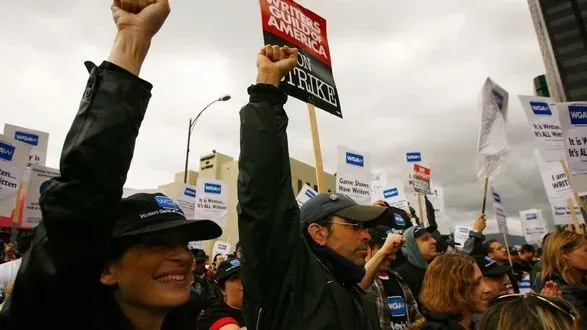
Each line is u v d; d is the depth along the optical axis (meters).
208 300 5.18
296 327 1.84
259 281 1.89
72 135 1.29
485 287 2.64
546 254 3.45
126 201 1.63
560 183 8.11
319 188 3.80
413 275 4.25
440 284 2.59
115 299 1.57
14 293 1.25
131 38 1.44
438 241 4.92
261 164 1.95
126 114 1.34
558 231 3.46
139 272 1.56
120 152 1.32
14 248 7.09
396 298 3.73
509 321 1.51
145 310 1.58
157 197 1.71
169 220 1.63
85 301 1.30
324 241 2.34
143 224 1.58
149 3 1.51
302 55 3.68
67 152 1.27
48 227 1.24
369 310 2.38
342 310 1.95
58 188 1.26
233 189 32.47
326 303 1.92
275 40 3.48
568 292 3.18
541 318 1.46
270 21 3.50
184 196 8.96
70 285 1.25
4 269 4.62
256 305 1.95
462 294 2.53
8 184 5.32
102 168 1.28
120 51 1.42
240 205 1.96
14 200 5.39
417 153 8.23
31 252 1.27
